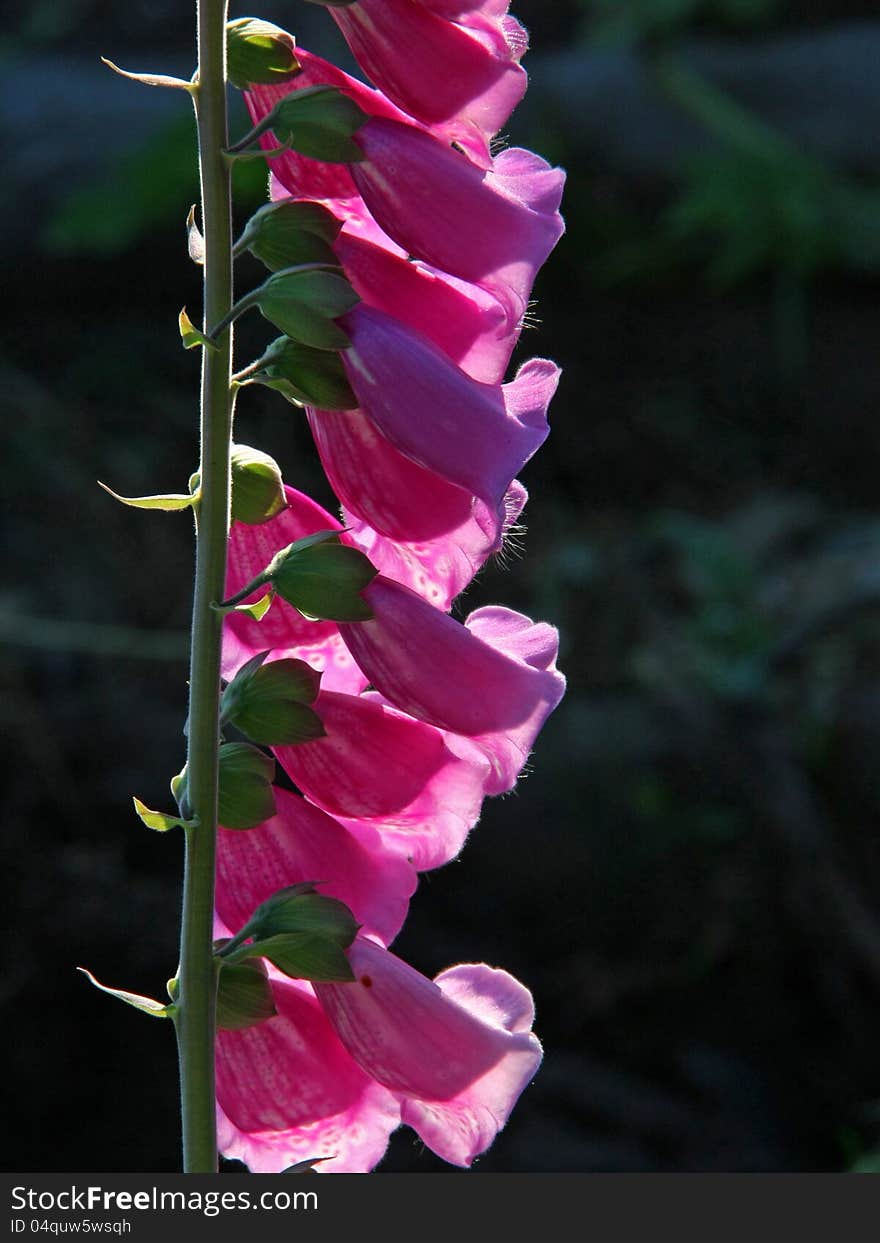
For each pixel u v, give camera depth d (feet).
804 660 17.60
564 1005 15.05
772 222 21.89
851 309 22.57
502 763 4.08
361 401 3.81
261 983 4.05
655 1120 14.05
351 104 3.70
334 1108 4.38
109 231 19.97
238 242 3.81
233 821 4.02
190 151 20.16
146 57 24.08
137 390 20.33
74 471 18.56
